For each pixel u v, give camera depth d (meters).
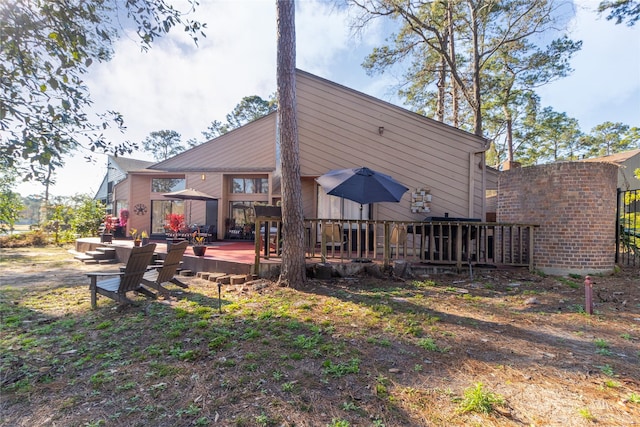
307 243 8.75
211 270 6.80
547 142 30.06
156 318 4.04
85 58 2.66
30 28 2.23
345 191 5.93
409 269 6.31
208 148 12.91
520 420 1.98
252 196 13.21
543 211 6.54
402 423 1.96
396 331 3.52
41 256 11.07
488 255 7.54
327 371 2.61
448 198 9.12
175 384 2.43
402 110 9.34
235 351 3.01
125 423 1.98
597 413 2.04
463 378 2.51
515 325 3.75
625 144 33.50
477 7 12.57
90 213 16.73
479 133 13.02
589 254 6.23
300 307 4.39
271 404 2.16
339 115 9.60
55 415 2.06
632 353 2.98
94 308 4.53
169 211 14.60
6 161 2.26
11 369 2.69
